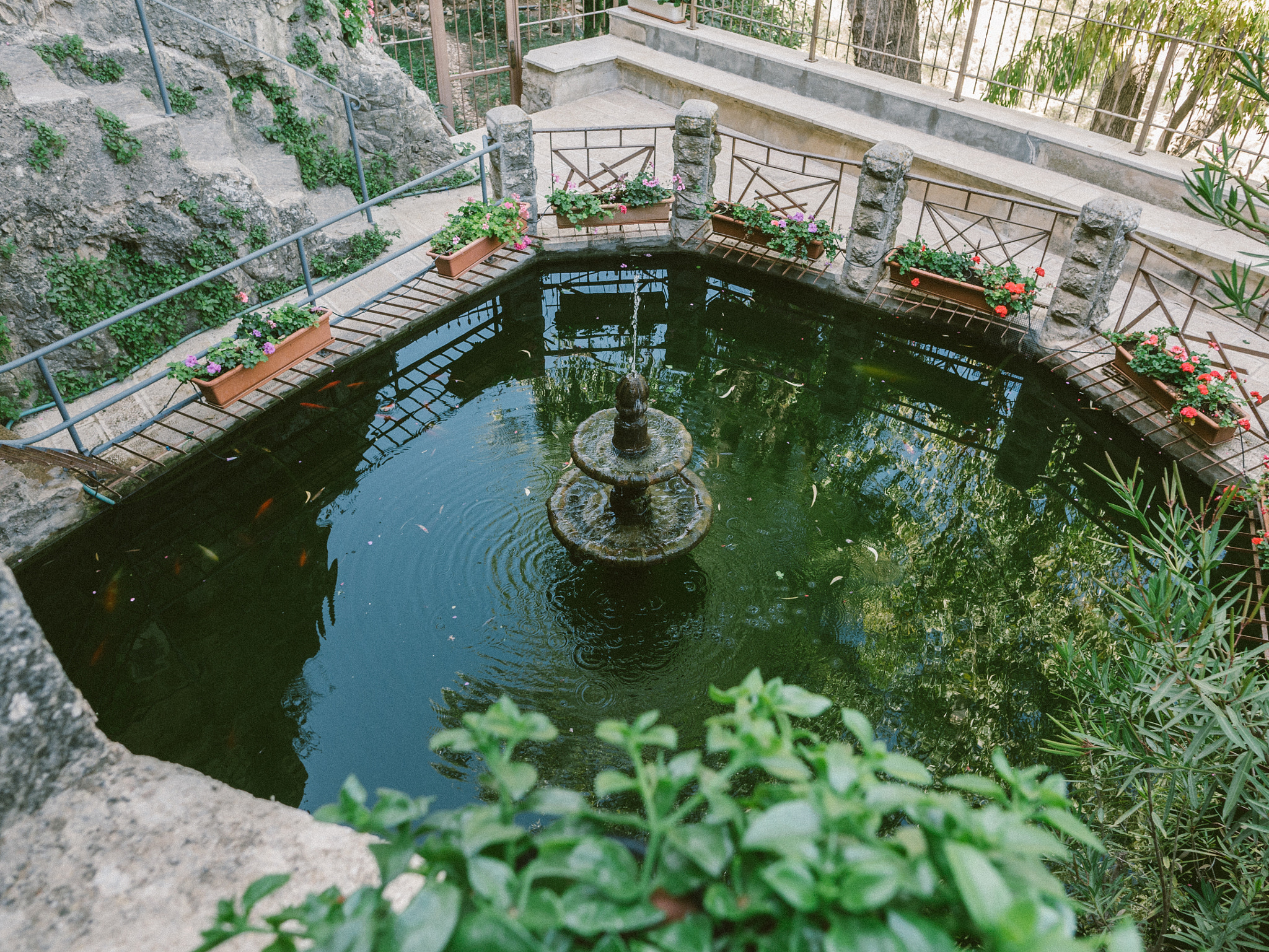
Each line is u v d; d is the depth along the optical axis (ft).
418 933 2.38
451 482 21.11
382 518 20.18
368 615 18.11
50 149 21.72
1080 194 28.55
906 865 2.42
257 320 21.42
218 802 5.66
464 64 43.45
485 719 2.90
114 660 17.43
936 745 15.71
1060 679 16.74
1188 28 27.66
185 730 16.12
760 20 37.58
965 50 30.68
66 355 22.81
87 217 22.82
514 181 27.84
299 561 19.22
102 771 5.76
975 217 30.55
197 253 24.72
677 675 16.99
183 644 17.62
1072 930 2.39
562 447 22.21
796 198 31.76
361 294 26.48
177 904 5.07
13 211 21.40
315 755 15.65
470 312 27.22
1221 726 8.68
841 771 2.56
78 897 5.09
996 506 21.16
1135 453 21.75
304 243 26.68
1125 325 25.04
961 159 30.48
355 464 21.61
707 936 2.46
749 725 2.79
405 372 24.62
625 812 14.93
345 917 2.67
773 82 35.58
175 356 24.34
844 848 2.39
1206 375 20.11
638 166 34.01
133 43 25.25
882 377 25.45
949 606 18.44
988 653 17.40
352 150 30.91
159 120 23.71
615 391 24.38
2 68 22.18
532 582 18.76
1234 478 19.66
